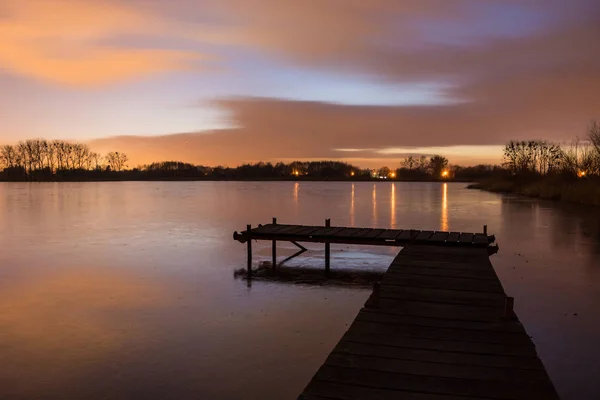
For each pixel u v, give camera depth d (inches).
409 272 400.8
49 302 443.5
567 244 768.3
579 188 1638.8
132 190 2869.1
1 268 593.9
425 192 2719.0
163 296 462.6
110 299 452.4
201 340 344.5
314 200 1937.7
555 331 360.2
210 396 264.4
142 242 800.9
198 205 1641.2
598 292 471.5
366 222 1105.4
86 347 333.1
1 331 366.0
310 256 673.6
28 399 262.7
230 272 570.3
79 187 3368.6
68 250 725.3
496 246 530.6
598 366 299.0
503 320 276.1
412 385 196.4
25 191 2677.2
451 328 262.7
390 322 272.4
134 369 297.6
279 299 452.4
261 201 1857.8
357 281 525.7
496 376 204.7
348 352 228.8
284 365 302.2
